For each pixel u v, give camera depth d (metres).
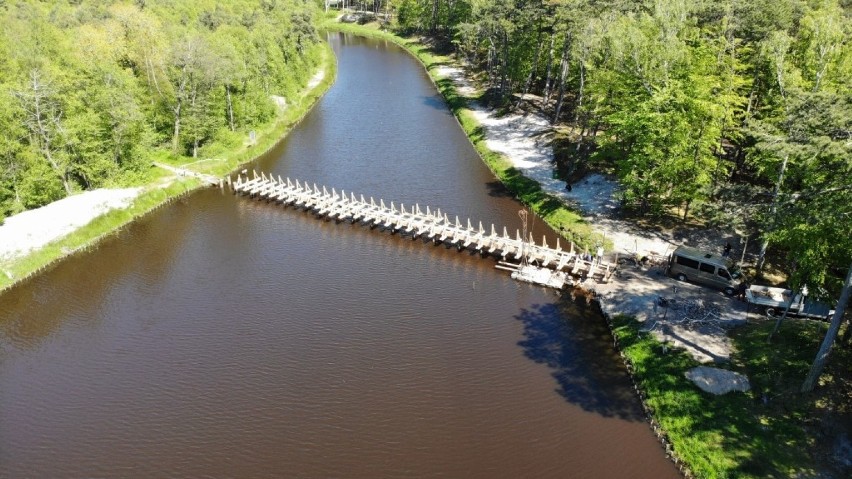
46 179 65.44
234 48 95.94
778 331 41.81
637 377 41.41
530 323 48.44
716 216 38.53
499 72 115.44
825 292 38.88
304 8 147.88
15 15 107.25
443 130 99.31
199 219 69.44
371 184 77.00
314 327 48.28
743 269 51.34
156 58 83.50
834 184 33.38
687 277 50.25
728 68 60.50
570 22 79.81
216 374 43.06
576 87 93.69
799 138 32.81
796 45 61.94
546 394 40.59
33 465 35.62
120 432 38.00
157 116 84.88
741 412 36.41
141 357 45.19
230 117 92.56
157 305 51.91
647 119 57.00
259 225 67.56
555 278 53.66
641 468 34.62
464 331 47.50
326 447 36.44
